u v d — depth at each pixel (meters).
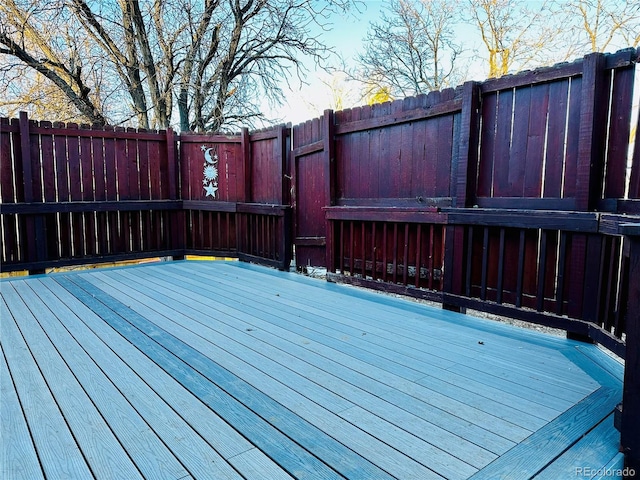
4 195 5.27
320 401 2.02
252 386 2.18
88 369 2.40
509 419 1.86
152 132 6.30
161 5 9.06
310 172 5.25
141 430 1.76
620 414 1.52
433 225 3.73
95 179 5.92
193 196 6.58
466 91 3.37
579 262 2.76
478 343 2.86
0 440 1.69
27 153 5.33
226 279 5.07
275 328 3.17
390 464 1.54
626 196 2.58
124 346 2.78
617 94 2.59
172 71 9.77
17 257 5.35
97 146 5.91
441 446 1.66
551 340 2.91
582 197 2.72
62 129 5.62
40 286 4.67
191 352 2.67
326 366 2.45
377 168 4.32
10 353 2.64
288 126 5.58
